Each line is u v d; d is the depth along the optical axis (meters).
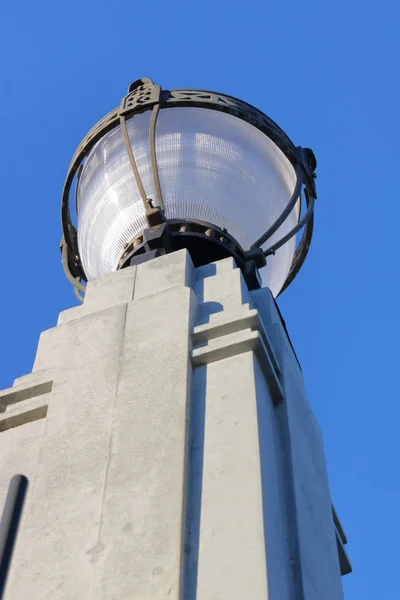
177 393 5.16
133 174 7.14
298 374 6.41
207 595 4.19
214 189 7.07
